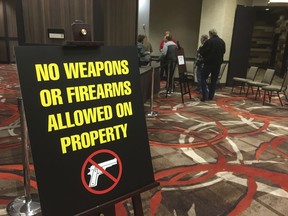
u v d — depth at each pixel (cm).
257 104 621
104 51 154
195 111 531
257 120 490
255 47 1459
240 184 266
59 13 330
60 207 130
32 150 125
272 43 1441
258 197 244
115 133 152
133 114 161
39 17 333
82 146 140
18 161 292
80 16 327
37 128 127
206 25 802
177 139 377
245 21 796
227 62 816
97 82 149
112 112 152
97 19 329
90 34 146
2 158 297
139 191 156
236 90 789
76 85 141
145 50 660
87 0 323
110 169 148
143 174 160
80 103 141
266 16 1408
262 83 655
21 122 198
